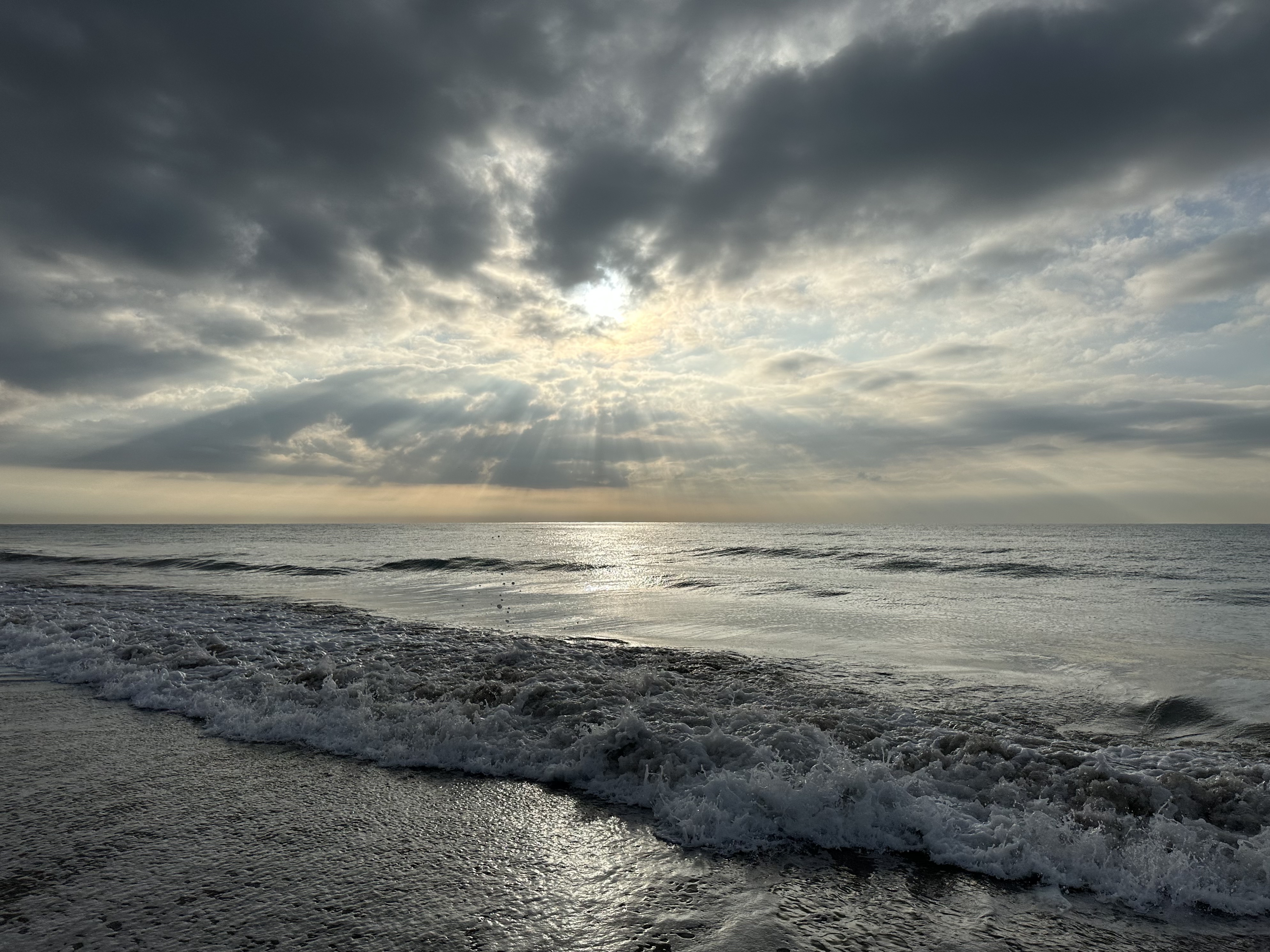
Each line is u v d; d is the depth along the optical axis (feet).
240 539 216.74
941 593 59.93
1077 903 10.01
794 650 31.91
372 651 27.30
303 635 30.94
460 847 11.69
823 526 412.36
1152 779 13.21
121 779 14.84
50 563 99.30
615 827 12.51
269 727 18.25
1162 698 22.16
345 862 11.12
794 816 12.37
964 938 9.06
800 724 16.81
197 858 11.23
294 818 12.87
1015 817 12.26
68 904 9.68
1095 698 22.21
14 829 12.28
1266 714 20.30
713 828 12.23
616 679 21.94
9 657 27.37
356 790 14.32
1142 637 35.96
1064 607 49.57
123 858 11.18
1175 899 10.04
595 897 10.07
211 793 14.07
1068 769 14.12
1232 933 9.24
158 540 205.05
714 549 138.00
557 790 14.33
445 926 9.23
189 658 25.38
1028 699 22.06
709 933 9.11
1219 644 33.55
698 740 15.26
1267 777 13.91
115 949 8.60
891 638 35.68
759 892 10.24
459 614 45.83
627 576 82.28
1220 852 10.94
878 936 9.07
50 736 17.85
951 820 12.18
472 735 16.89
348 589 63.82
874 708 19.52
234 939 8.86
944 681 24.71
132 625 33.12
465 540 217.36
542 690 19.63
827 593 60.70
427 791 14.24
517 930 9.16
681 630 38.63
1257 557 104.78
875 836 11.94
